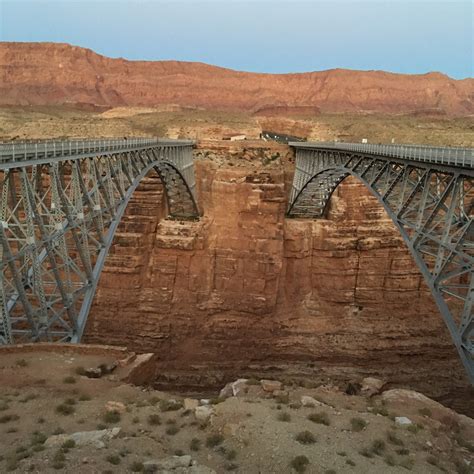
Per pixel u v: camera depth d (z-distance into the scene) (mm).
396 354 61438
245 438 17344
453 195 26438
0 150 22453
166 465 15234
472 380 24141
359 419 19828
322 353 62719
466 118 133125
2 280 23938
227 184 67750
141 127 105312
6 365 24047
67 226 28531
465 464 18281
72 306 29172
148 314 65625
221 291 66875
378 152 37469
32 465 14578
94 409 19766
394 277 64438
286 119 129500
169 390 58969
